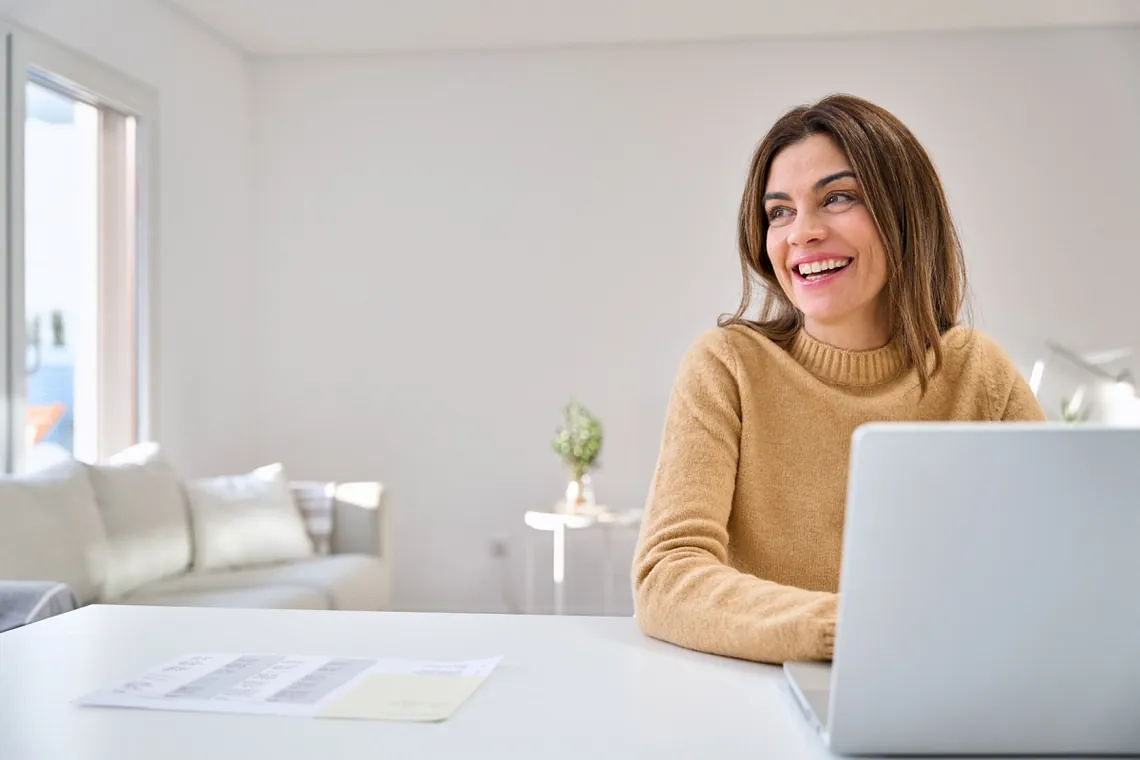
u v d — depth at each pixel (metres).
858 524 0.63
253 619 1.08
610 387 4.86
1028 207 4.67
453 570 4.93
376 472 4.97
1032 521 0.62
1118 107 4.63
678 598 0.96
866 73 4.75
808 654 0.85
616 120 4.87
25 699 0.79
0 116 3.18
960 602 0.63
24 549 2.63
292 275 5.02
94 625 1.06
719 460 1.18
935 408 1.24
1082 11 4.42
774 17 4.48
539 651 0.94
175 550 3.42
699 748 0.68
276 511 3.80
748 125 4.80
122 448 3.96
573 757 0.66
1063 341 4.64
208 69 4.61
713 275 4.82
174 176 4.30
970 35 4.70
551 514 4.12
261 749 0.67
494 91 4.93
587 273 4.88
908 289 1.19
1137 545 0.62
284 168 5.02
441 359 4.95
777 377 1.25
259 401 5.02
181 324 4.34
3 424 3.18
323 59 5.00
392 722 0.73
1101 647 0.63
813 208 1.18
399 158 4.97
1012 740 0.65
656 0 4.27
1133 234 4.62
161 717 0.74
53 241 3.53
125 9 3.91
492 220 4.93
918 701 0.64
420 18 4.48
